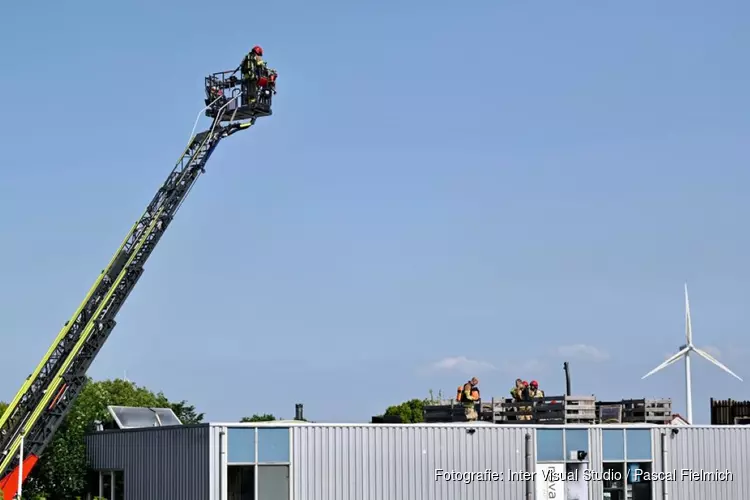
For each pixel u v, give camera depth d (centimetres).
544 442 7762
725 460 8281
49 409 8231
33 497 8206
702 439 8225
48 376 8250
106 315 8544
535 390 8475
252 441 6925
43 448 8156
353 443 7194
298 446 7031
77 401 8881
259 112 9075
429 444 7406
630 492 7975
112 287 8506
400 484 7294
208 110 9119
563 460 7806
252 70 9025
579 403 8212
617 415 8719
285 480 6981
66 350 8338
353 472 7169
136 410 8431
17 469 7994
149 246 8750
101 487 8106
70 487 8169
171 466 7200
